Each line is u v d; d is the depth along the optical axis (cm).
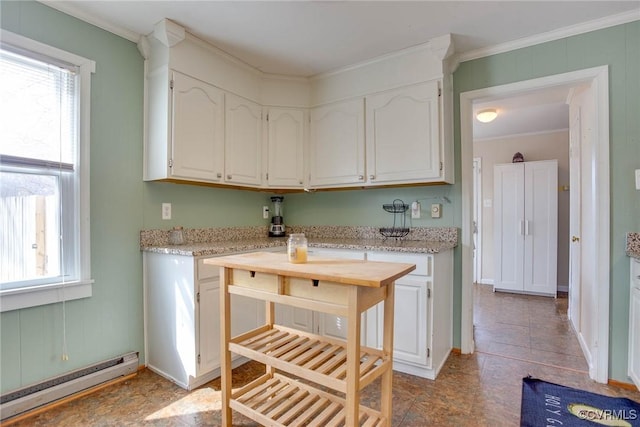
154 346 224
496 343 271
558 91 307
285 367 146
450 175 246
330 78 281
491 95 240
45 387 182
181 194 252
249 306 230
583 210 257
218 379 212
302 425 154
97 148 204
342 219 308
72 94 195
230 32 218
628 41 199
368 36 223
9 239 173
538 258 436
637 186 195
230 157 253
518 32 218
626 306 198
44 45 181
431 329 210
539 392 194
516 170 449
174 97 215
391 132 251
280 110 286
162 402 187
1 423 165
